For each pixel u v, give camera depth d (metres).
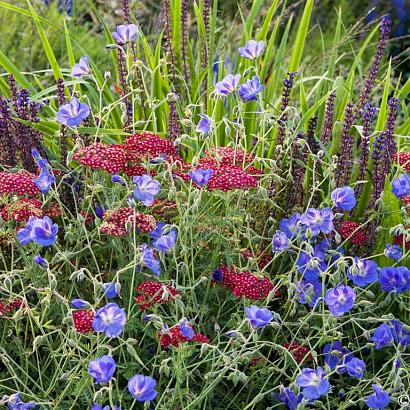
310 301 1.78
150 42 2.66
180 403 1.78
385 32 2.15
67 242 1.89
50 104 2.29
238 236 1.93
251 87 1.96
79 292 1.92
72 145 2.18
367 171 2.12
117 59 2.27
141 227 1.79
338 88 2.26
